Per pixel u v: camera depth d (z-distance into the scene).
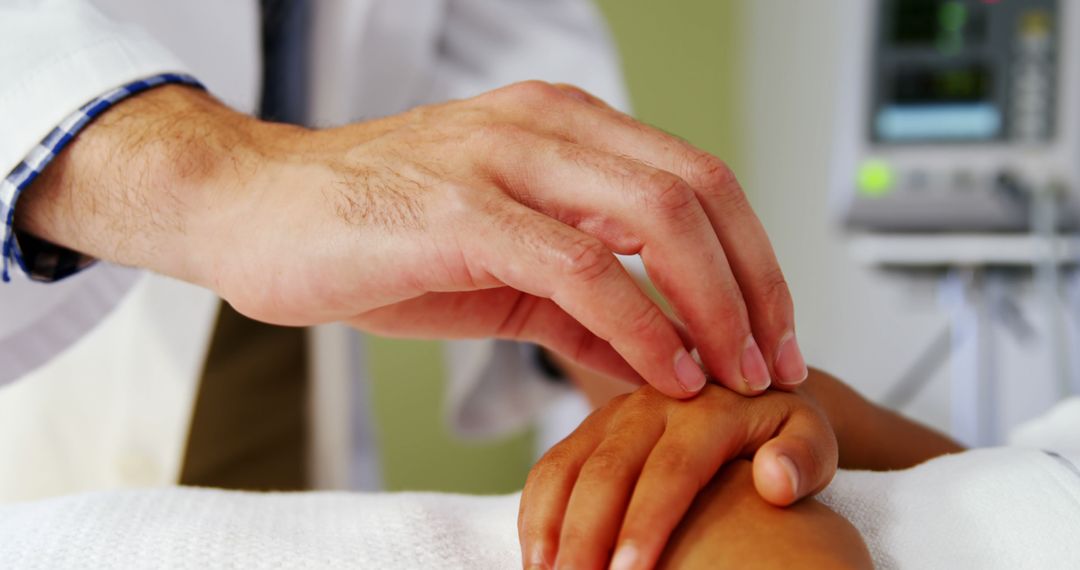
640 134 0.40
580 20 0.97
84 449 0.86
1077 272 1.27
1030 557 0.30
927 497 0.34
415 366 1.58
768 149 1.67
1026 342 1.31
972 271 1.32
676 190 0.36
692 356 0.40
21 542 0.33
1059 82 1.23
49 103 0.45
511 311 0.51
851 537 0.31
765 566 0.29
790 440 0.34
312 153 0.43
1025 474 0.33
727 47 1.74
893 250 1.31
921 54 1.27
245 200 0.42
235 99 0.79
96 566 0.32
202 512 0.35
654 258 0.37
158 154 0.44
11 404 0.84
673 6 1.72
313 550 0.33
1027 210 1.24
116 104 0.46
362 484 0.99
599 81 0.97
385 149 0.41
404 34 0.89
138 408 0.84
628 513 0.31
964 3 1.25
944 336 1.35
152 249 0.44
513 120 0.41
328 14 0.86
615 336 0.36
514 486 1.64
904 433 0.50
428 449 1.60
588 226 0.38
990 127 1.25
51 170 0.45
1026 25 1.24
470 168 0.39
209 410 0.88
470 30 0.94
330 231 0.39
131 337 0.82
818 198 1.48
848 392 0.49
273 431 0.91
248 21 0.78
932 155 1.27
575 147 0.38
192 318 0.81
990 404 1.33
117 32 0.49
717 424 0.35
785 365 0.39
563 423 1.22
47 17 0.49
